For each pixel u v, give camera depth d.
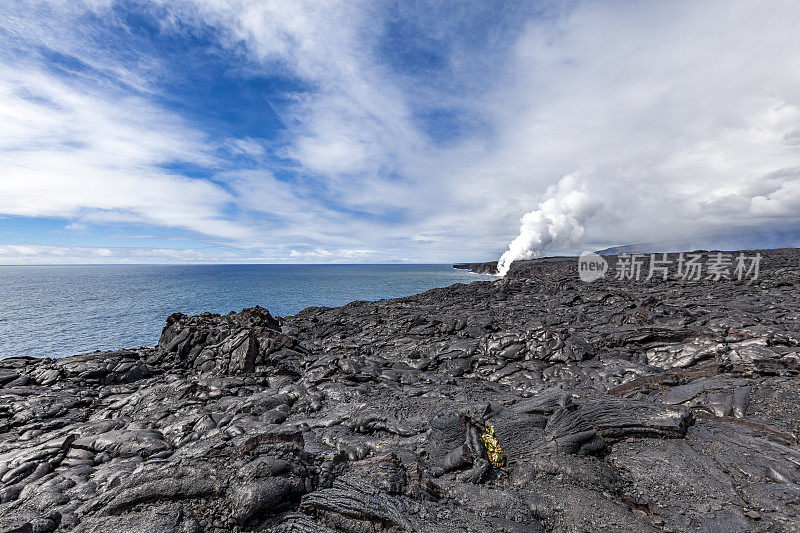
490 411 10.55
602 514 6.44
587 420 9.45
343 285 118.00
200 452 7.27
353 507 6.07
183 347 20.77
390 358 20.58
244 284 126.00
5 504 7.52
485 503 6.65
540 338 18.78
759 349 14.29
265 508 5.98
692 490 7.04
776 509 6.19
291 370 18.45
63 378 17.75
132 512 5.99
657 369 15.80
